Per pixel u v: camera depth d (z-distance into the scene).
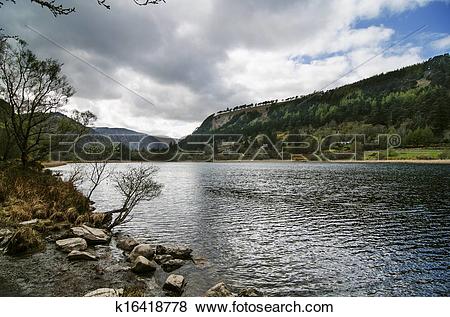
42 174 34.97
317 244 21.12
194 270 15.38
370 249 20.11
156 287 12.68
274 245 20.73
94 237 18.67
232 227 25.73
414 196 44.12
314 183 64.56
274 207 35.94
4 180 25.81
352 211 33.44
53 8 9.75
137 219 27.94
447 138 176.50
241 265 16.77
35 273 12.93
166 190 53.66
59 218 21.53
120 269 14.17
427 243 21.52
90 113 36.94
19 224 18.81
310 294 13.45
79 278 12.71
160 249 17.36
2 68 33.47
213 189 55.09
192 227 25.36
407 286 14.58
